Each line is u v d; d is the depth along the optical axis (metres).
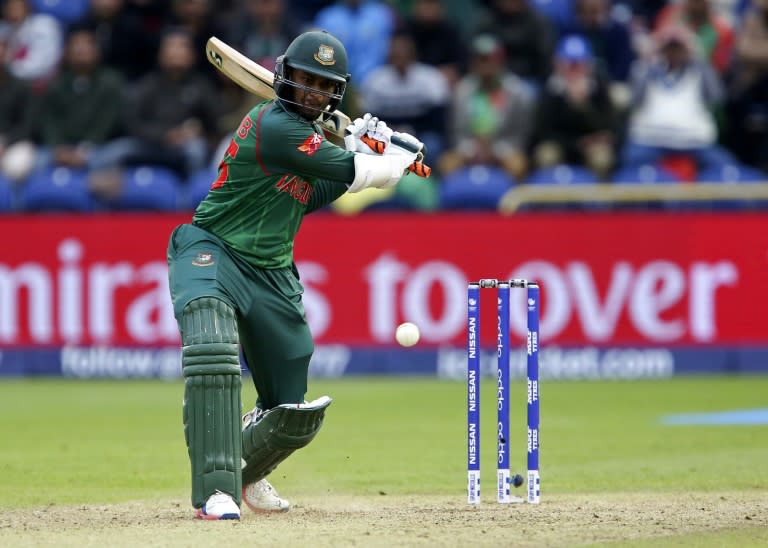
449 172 52.91
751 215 49.06
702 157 53.53
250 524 19.66
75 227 50.69
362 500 24.11
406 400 43.50
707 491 24.92
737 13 63.03
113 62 58.59
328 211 51.84
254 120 20.16
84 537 18.48
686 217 49.19
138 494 25.00
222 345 19.72
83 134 54.78
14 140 55.59
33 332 51.00
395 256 49.78
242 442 21.30
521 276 49.56
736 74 56.00
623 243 49.25
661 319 49.38
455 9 63.34
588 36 57.78
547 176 51.38
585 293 49.41
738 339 49.25
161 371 50.56
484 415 39.69
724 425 36.78
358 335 50.00
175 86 53.94
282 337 20.94
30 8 61.78
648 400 43.06
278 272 20.89
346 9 58.53
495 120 53.19
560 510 21.77
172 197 51.81
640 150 53.44
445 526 19.55
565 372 49.59
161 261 50.41
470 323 22.11
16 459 30.78
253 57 55.12
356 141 20.70
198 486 19.97
